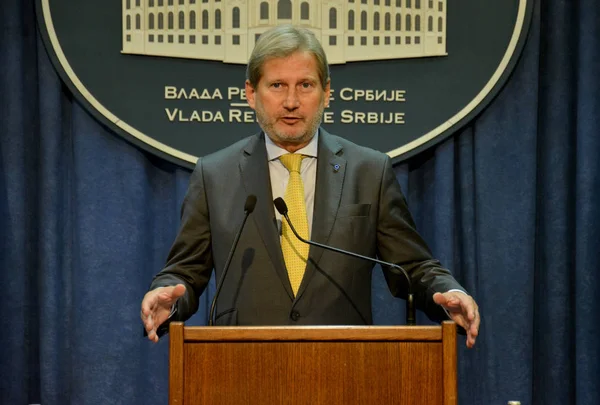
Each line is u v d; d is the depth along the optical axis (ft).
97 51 15.62
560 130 16.15
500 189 15.90
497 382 15.71
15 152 15.62
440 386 7.97
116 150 15.76
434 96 15.83
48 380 15.47
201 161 11.64
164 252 16.07
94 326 15.48
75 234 15.60
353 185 11.07
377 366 8.00
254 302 10.49
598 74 15.81
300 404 7.97
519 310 15.76
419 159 16.30
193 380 8.00
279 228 10.84
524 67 15.97
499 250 15.83
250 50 15.84
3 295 15.56
